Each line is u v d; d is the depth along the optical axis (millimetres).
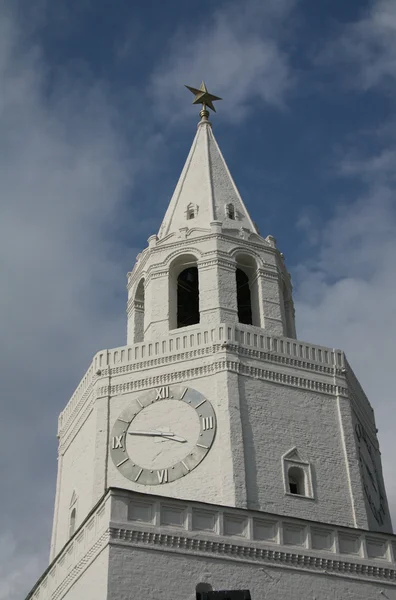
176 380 45219
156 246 51531
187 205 53938
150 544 36688
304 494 42594
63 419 50375
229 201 54250
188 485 41531
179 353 45906
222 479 41281
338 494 43219
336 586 38938
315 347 47750
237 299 51000
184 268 52031
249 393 44469
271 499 41469
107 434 44312
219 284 48938
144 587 35625
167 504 37969
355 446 45375
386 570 40250
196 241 50844
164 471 42250
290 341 47219
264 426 43719
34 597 43938
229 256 50250
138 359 46406
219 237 50750
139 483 42188
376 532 41062
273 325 49406
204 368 45094
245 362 45344
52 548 46688
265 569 38031
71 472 46906
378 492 47938
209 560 37312
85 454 45469
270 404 44594
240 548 38031
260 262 51312
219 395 43906
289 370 46188
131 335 52219
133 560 36062
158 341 46750
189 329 46594
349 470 44312
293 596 37844
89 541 38000
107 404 45438
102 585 35531
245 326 46562
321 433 44906
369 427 50219
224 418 43062
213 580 36875
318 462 43844
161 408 44406
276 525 39438
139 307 53156
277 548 38688
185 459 42375
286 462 43031
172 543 37062
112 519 36625
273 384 45406
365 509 43344
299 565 38781
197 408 43812
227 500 40562
